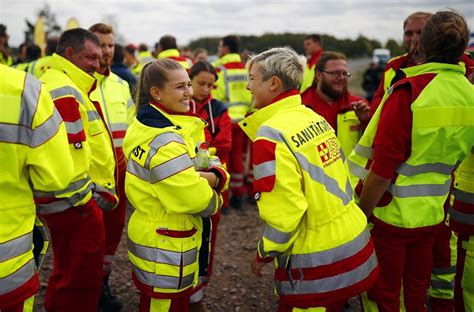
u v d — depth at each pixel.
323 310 2.39
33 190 2.22
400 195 2.63
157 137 2.48
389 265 2.74
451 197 3.28
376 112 2.72
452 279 3.43
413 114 2.49
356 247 2.42
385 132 2.54
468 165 3.04
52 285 3.15
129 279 4.29
